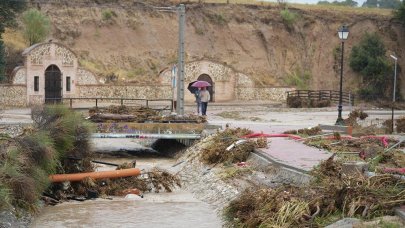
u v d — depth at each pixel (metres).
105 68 73.25
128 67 74.81
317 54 86.50
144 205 24.12
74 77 59.88
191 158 31.44
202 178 27.39
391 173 20.33
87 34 75.88
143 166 31.72
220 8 85.75
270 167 24.69
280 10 88.62
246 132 32.78
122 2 80.19
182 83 43.00
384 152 24.78
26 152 23.14
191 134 35.06
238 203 19.97
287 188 20.12
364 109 62.88
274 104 67.12
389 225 15.52
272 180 23.31
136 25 78.62
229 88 70.06
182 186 27.42
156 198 25.31
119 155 35.97
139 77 72.75
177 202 24.56
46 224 21.23
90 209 23.53
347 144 28.95
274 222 17.45
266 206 18.58
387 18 90.69
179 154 34.78
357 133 33.88
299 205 17.67
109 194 25.92
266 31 85.88
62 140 26.19
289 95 67.62
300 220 17.12
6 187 20.39
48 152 24.11
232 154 28.30
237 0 89.94
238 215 19.31
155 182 26.86
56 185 25.48
